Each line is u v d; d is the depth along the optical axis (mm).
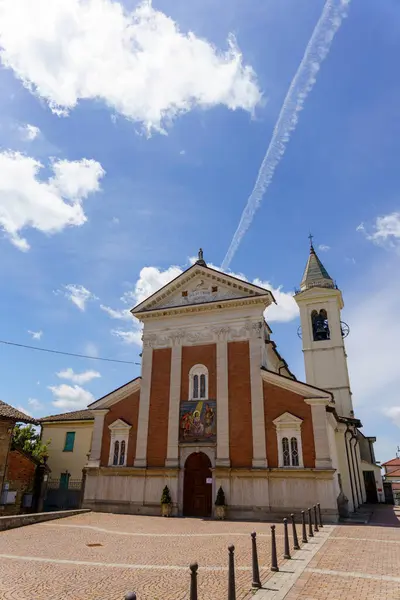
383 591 9891
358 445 46125
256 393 27672
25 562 13305
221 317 30641
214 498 26047
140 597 9680
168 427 28953
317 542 16562
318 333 45781
